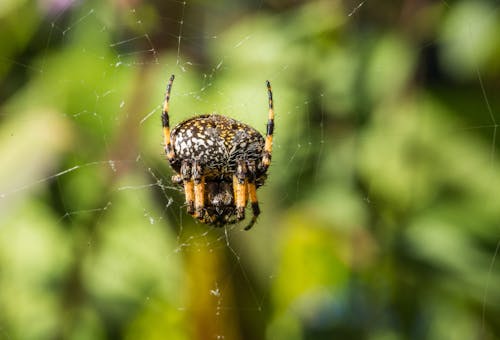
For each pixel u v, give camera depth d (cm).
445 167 23
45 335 23
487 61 23
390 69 23
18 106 23
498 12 23
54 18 23
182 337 23
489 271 23
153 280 23
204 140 23
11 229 23
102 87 23
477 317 23
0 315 23
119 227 23
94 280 23
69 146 23
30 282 23
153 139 23
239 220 23
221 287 23
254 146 23
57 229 23
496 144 23
